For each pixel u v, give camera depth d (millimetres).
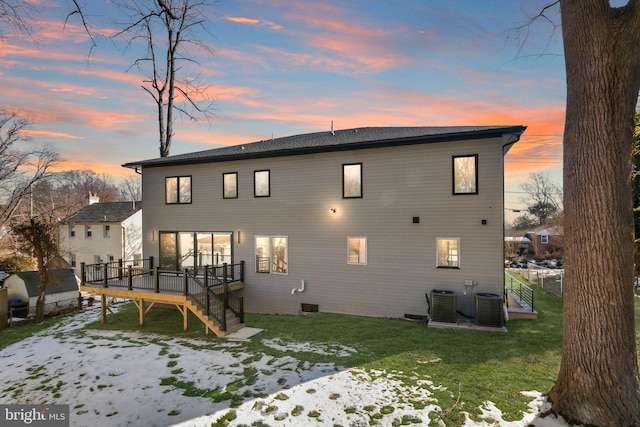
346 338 7715
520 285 12922
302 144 11844
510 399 4512
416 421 4062
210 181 12602
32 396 5254
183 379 5617
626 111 3820
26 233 12820
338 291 10656
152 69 19109
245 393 4961
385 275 10055
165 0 12133
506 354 6387
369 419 4156
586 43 3889
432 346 6957
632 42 3686
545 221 37844
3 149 18953
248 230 11961
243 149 13094
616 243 3775
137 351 7359
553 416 3934
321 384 5156
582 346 3885
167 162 12805
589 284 3865
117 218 23062
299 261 11203
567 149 4160
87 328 10141
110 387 5441
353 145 10109
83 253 23562
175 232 13109
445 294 8781
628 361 3723
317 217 10969
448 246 9398
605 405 3660
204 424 4164
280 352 6824
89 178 49281
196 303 9234
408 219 9805
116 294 10219
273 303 11523
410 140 9523
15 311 12922
